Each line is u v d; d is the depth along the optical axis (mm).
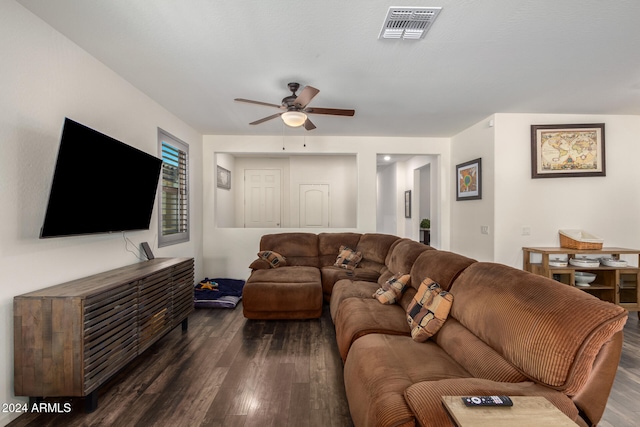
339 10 1858
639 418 1808
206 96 3252
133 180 2676
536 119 3865
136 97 3043
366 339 1968
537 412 959
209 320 3477
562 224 3875
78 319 1759
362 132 4777
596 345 1151
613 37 2164
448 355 1728
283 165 7004
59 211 1911
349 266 4195
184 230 4238
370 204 5047
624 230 3889
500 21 1976
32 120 1906
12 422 1754
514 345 1341
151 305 2463
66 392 1748
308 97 2562
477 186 4227
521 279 1524
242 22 1977
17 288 1802
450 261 2182
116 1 1773
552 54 2402
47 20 1959
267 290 3416
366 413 1370
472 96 3285
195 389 2098
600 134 3834
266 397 2012
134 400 1974
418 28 2045
